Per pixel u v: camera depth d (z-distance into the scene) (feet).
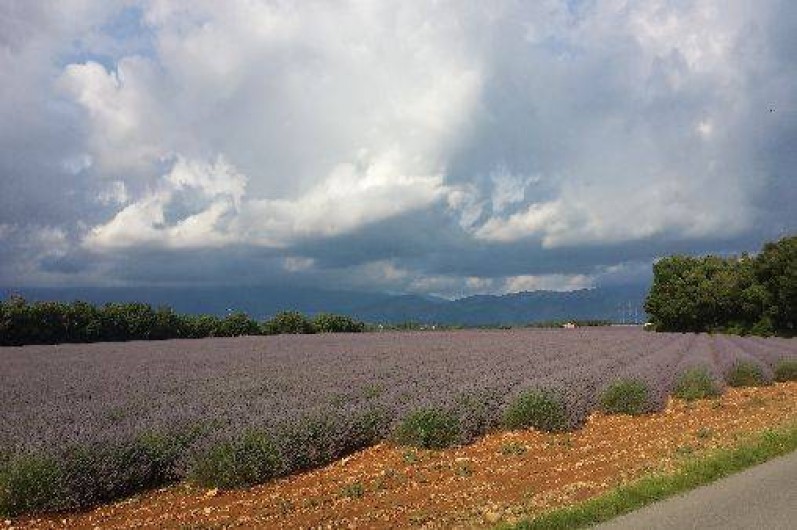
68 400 64.44
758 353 129.18
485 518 31.32
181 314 281.33
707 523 28.35
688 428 57.98
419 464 45.65
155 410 55.36
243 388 71.67
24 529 32.99
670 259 298.15
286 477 42.55
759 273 244.63
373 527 30.96
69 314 234.38
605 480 38.19
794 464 40.06
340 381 79.36
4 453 38.11
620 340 197.67
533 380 75.15
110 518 34.60
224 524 32.27
